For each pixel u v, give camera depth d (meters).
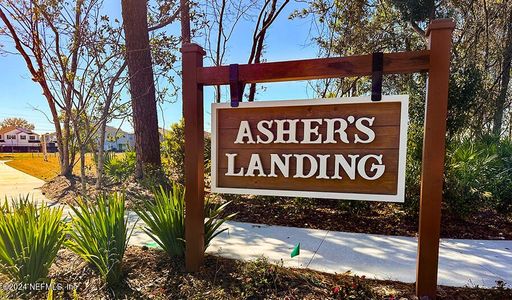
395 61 2.17
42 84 6.05
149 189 5.66
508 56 9.08
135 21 6.04
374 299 2.14
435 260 2.12
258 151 2.62
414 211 4.21
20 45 5.65
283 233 3.81
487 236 3.74
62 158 8.08
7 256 2.32
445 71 2.05
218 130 2.71
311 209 4.73
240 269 2.60
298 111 2.50
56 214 2.72
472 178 4.26
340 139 2.39
